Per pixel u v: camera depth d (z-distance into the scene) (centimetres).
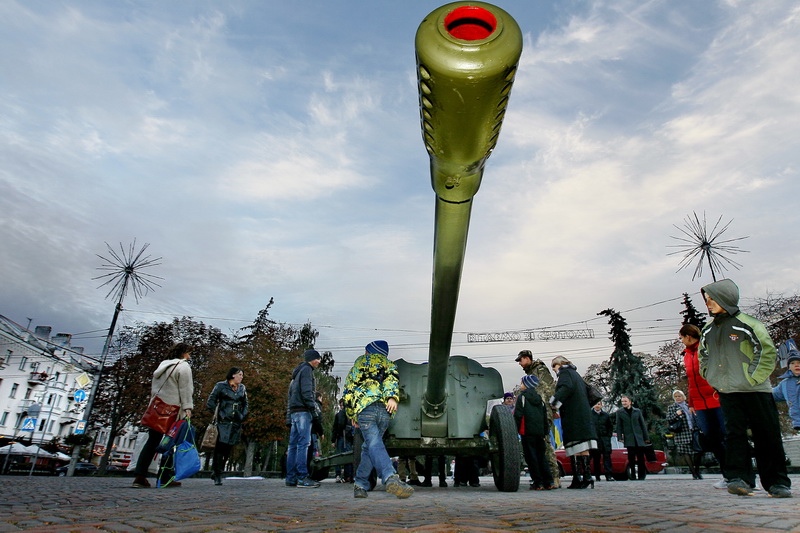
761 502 367
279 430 2498
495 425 614
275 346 2961
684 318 3403
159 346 2828
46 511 312
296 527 232
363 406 459
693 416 952
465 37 141
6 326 4384
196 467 627
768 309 2869
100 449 4850
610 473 1025
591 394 735
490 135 164
